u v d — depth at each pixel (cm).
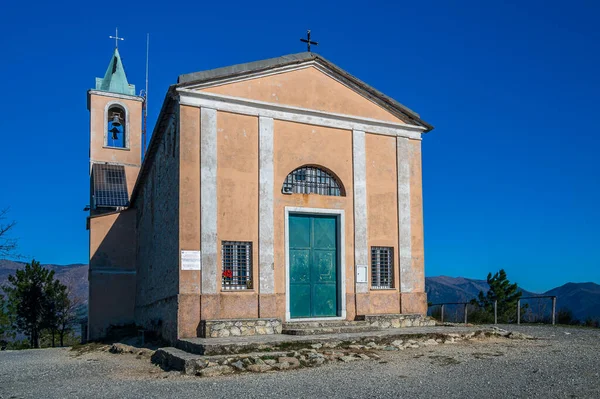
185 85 1366
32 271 3175
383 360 1061
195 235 1338
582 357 1063
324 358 1051
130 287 2338
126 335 1919
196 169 1365
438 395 755
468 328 1407
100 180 2708
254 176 1436
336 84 1598
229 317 1341
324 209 1522
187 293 1303
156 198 1759
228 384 869
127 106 2966
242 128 1441
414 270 1634
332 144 1566
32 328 3120
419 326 1530
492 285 2823
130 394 824
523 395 750
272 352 1076
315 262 1509
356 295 1523
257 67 1471
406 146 1681
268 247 1420
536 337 1384
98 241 2330
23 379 1073
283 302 1425
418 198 1680
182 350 1180
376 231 1593
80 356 1495
